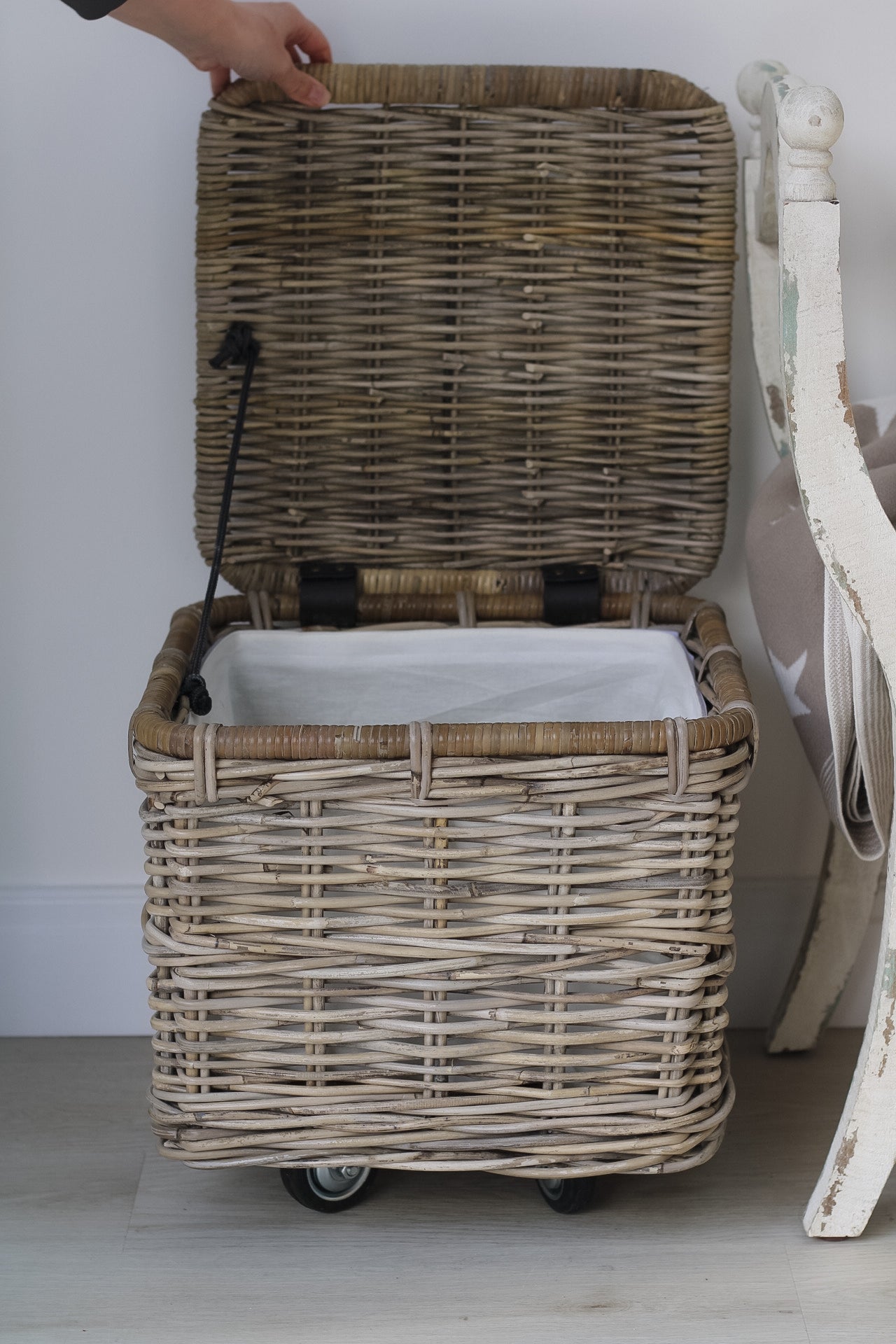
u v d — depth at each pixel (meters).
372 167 1.09
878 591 0.84
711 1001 0.90
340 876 0.85
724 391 1.13
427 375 1.13
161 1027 0.90
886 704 0.89
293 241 1.10
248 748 0.81
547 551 1.17
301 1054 0.89
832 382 0.81
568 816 0.83
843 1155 0.94
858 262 1.24
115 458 1.25
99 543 1.26
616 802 0.84
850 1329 0.88
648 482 1.15
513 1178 1.06
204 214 1.10
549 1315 0.89
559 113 1.09
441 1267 0.95
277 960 0.88
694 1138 0.93
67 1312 0.90
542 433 1.15
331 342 1.12
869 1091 0.92
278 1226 1.00
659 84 1.08
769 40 1.19
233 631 1.10
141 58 1.17
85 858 1.31
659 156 1.10
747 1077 1.21
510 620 1.15
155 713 0.84
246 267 1.11
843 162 1.22
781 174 0.82
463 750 0.81
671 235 1.10
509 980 0.87
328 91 1.08
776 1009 1.27
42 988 1.30
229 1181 1.06
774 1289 0.92
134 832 1.31
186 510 1.26
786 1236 0.98
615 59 1.20
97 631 1.28
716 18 1.19
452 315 1.12
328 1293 0.92
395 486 1.15
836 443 0.82
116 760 1.30
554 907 0.86
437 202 1.10
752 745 0.87
